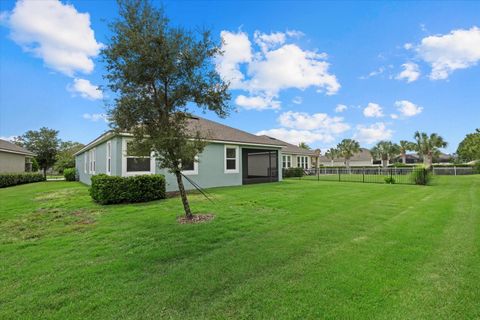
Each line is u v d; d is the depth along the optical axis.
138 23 5.02
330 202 7.95
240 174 14.67
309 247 3.97
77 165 22.92
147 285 2.82
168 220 5.73
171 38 5.18
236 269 3.21
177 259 3.55
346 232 4.75
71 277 3.01
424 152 32.91
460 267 3.19
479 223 5.30
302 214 6.25
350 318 2.21
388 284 2.78
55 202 8.46
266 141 16.91
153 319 2.24
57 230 5.04
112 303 2.47
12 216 6.37
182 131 5.70
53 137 34.84
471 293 2.59
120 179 7.92
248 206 7.33
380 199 8.54
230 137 14.45
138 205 7.59
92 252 3.82
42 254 3.74
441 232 4.67
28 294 2.64
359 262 3.37
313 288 2.71
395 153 43.00
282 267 3.25
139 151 5.41
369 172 25.50
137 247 4.02
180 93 5.35
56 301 2.51
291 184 14.53
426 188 11.99
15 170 21.48
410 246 3.96
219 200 8.45
